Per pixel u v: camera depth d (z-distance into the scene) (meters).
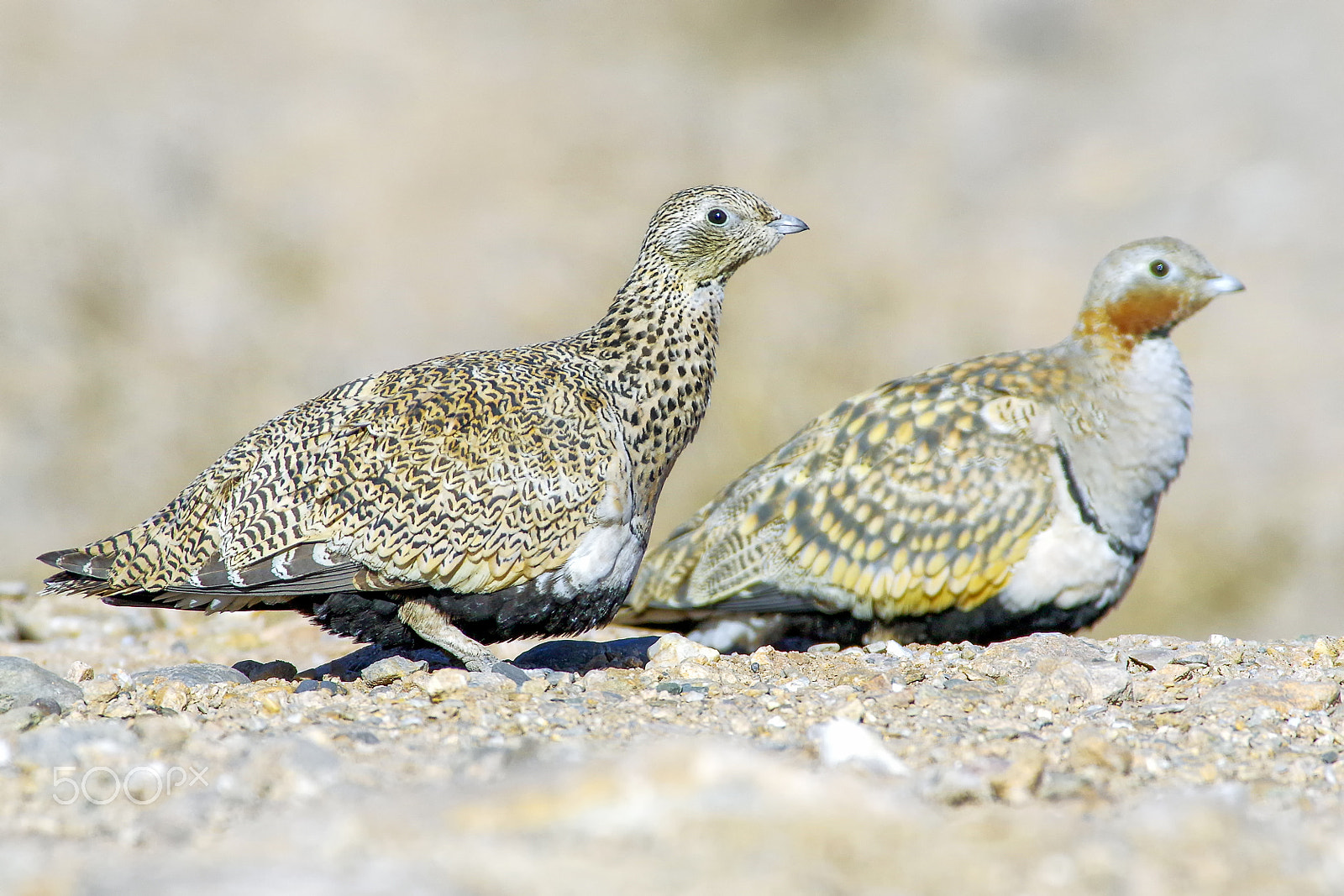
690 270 10.93
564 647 11.50
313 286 35.84
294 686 9.77
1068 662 9.84
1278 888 5.86
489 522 9.87
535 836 6.07
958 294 35.28
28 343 32.09
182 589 9.78
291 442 9.95
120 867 5.84
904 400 12.13
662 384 10.80
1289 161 38.59
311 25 48.88
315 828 6.28
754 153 43.19
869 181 42.00
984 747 8.23
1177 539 25.08
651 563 12.62
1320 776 7.98
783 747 8.16
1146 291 11.58
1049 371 11.98
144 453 29.92
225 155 40.72
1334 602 23.78
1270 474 26.56
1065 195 40.16
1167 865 5.98
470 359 10.45
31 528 27.55
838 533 11.89
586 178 41.00
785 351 32.31
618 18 51.31
